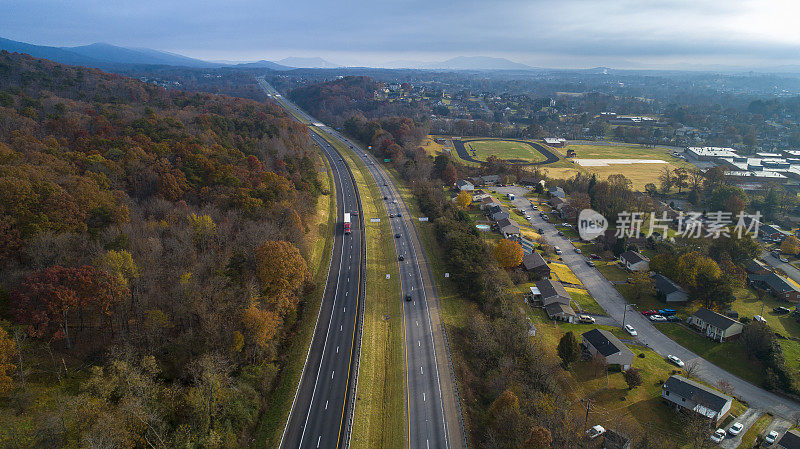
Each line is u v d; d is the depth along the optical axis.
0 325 51.84
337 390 67.69
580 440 61.47
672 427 70.25
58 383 53.22
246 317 65.38
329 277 102.50
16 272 60.53
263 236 86.62
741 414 73.81
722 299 103.12
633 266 123.25
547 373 73.56
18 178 74.81
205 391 54.28
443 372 74.25
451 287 102.31
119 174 95.69
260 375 64.50
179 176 102.19
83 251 68.25
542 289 106.25
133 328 61.97
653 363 85.56
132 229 77.81
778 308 106.44
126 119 136.75
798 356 88.25
